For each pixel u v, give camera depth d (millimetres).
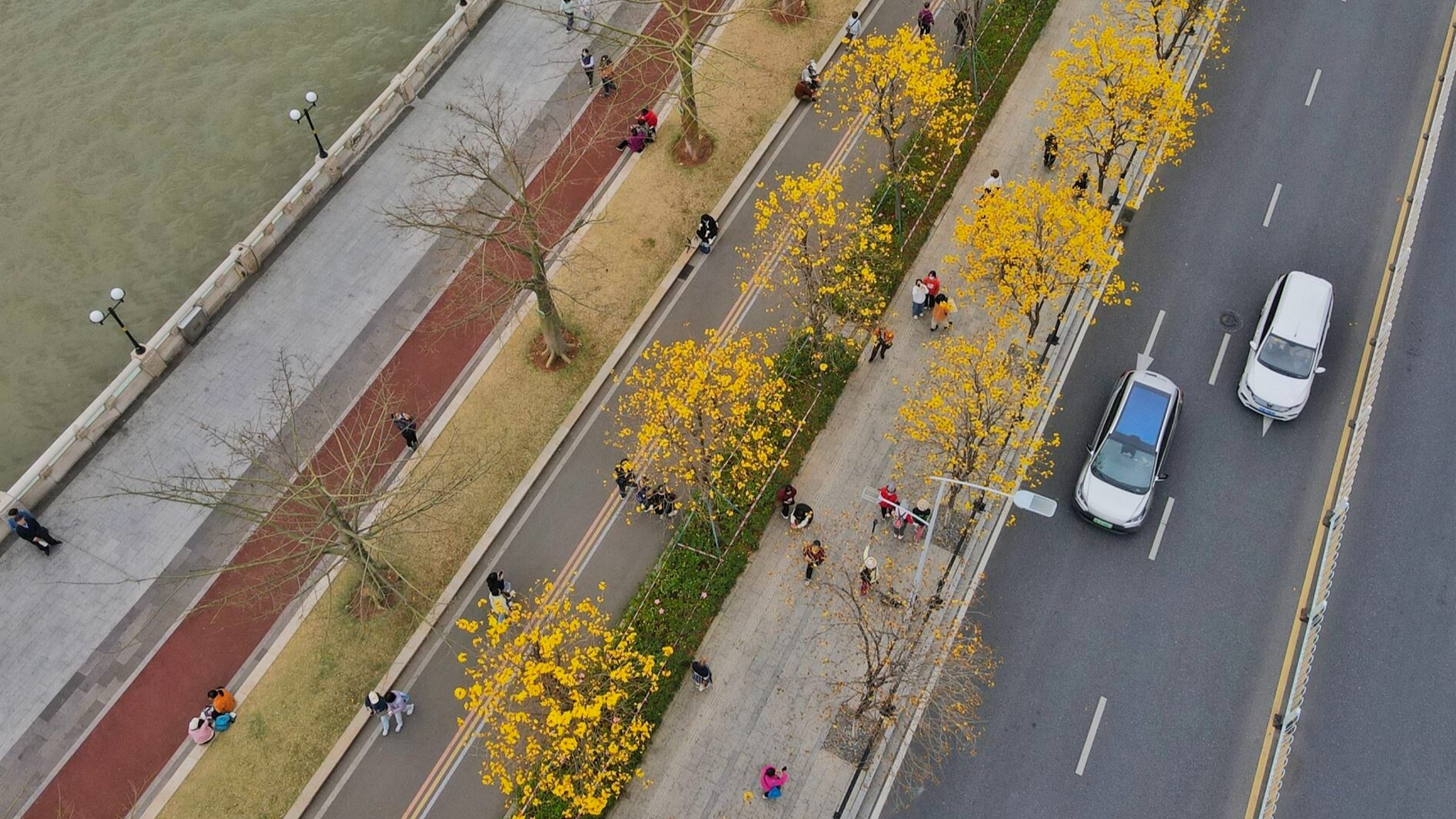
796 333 38375
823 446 37281
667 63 46094
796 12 47375
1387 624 33469
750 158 43781
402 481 36344
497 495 36688
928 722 32406
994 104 44625
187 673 33906
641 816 31219
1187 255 40594
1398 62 45062
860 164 43469
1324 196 41750
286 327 40375
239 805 31781
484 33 47531
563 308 40312
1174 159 42812
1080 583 34531
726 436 34594
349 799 31984
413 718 33094
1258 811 30922
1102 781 31469
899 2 48188
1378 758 31484
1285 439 36750
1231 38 46156
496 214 42062
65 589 35375
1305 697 32500
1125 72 36969
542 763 29797
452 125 44875
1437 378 37625
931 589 34500
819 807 31234
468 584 35344
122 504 36875
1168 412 35562
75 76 49844
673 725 32562
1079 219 33250
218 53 50312
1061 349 38844
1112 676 33000
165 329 39188
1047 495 36031
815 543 34219
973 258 35656
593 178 43500
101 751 32781
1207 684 32781
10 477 40594
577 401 38375
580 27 47438
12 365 42688
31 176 47219
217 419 38469
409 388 39000
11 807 32031
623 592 35000
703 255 41625
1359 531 35000
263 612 34812
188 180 46875
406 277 41344
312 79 49469
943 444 33188
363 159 44062
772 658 33531
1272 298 38000
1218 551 34875
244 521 36344
